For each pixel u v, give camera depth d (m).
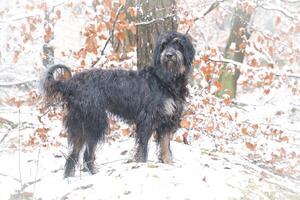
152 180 3.47
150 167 3.68
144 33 4.65
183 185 3.43
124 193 3.40
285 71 5.08
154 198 3.31
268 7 5.59
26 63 6.52
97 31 4.55
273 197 3.76
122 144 4.59
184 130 4.80
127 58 4.82
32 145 4.69
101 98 3.98
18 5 5.70
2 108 5.71
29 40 5.14
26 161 4.48
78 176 3.93
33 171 4.22
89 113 3.96
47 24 4.92
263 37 5.39
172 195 3.33
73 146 3.99
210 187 3.48
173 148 4.49
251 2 5.22
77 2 4.98
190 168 3.85
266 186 3.86
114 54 4.74
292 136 5.51
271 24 9.16
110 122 4.34
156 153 4.16
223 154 4.80
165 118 3.97
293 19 5.65
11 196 3.78
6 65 6.50
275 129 5.20
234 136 5.13
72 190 3.59
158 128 4.01
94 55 4.80
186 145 4.71
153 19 4.55
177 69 3.92
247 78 4.94
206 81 4.86
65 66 4.03
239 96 8.23
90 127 3.96
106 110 4.04
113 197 3.39
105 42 4.95
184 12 4.95
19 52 5.15
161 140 4.03
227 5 6.93
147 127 3.95
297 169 5.25
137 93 3.99
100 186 3.52
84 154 4.01
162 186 3.41
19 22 5.11
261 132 5.20
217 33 9.39
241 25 6.86
